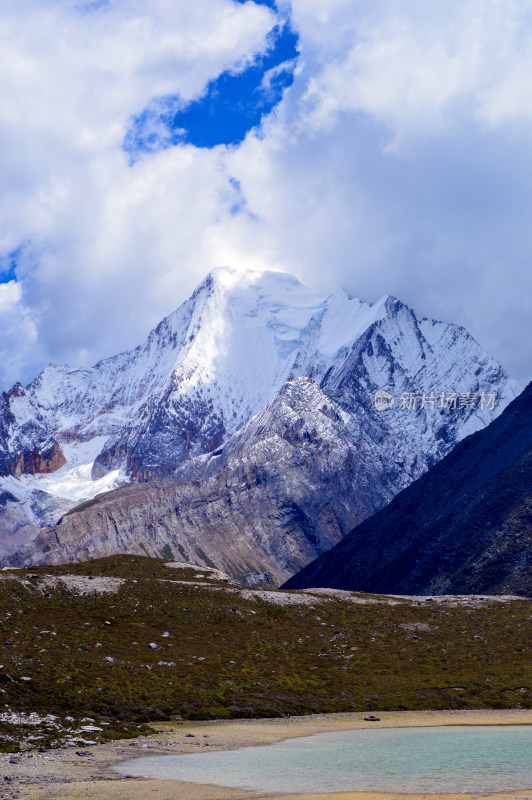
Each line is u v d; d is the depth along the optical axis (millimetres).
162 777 58812
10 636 110875
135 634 122688
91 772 60125
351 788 55062
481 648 126375
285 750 71875
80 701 88875
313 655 122000
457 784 56188
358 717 95000
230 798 51250
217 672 109312
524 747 72750
